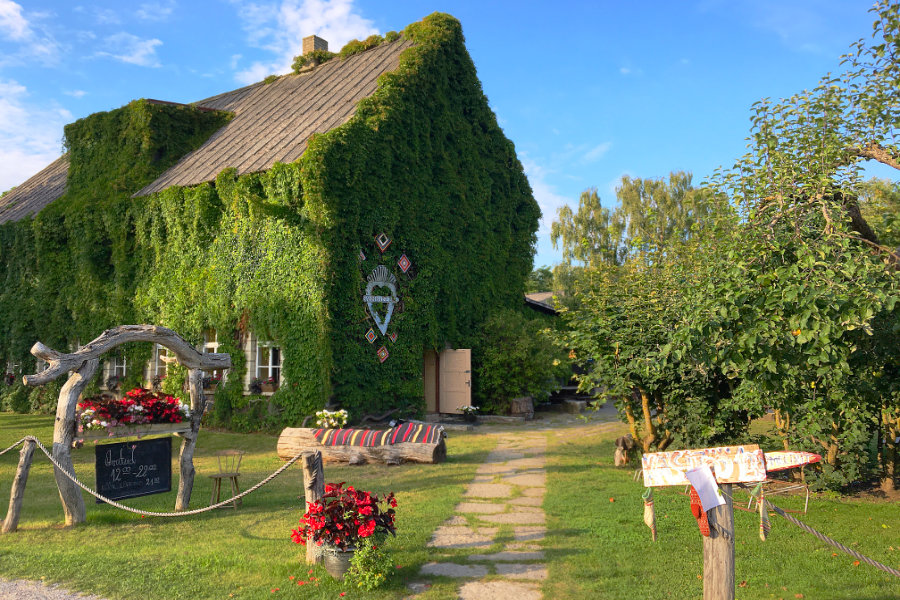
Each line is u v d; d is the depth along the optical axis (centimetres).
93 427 763
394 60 2091
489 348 1892
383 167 1667
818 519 729
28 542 661
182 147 2145
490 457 1185
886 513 757
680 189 3716
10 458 1220
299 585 519
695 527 681
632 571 548
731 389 925
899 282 509
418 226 1789
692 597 490
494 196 2195
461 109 2069
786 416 895
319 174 1488
